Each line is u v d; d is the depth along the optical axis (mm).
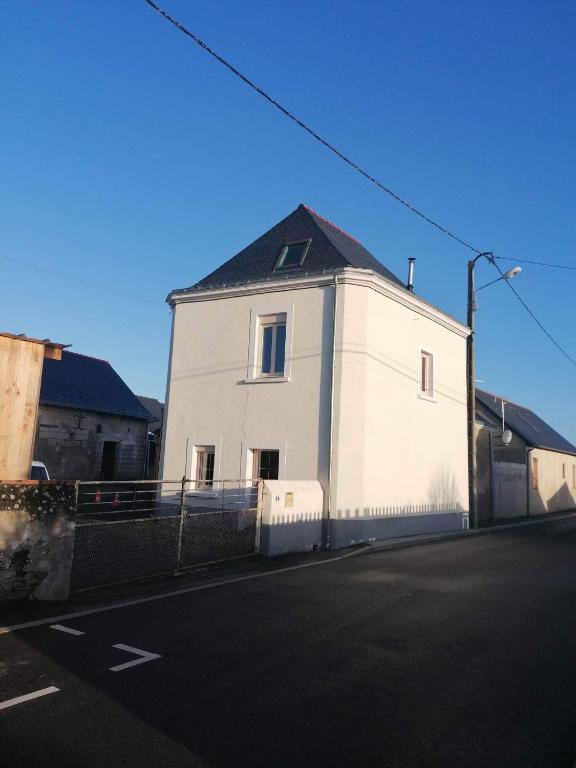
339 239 17359
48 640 6172
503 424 29891
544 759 3967
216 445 15406
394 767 3836
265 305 15273
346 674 5426
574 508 36562
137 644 6129
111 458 28094
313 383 14273
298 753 3973
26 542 7398
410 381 16297
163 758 3867
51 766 3746
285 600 8258
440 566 11469
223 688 5027
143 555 10656
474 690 5094
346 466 13711
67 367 28234
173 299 16828
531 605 8227
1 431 7629
